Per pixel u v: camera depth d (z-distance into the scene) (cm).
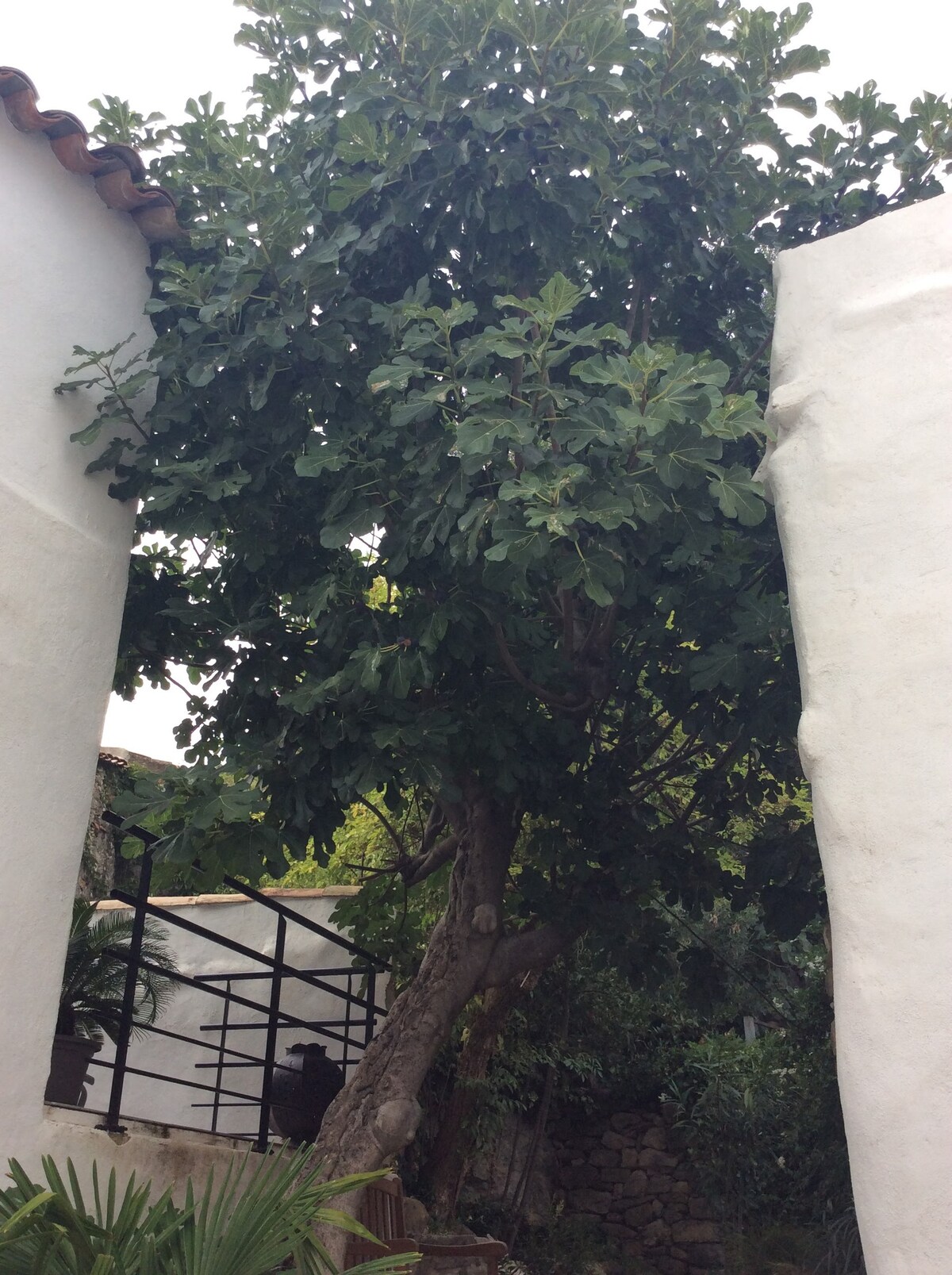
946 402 340
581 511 422
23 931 429
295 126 572
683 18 554
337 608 533
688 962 654
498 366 505
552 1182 1105
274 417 532
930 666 318
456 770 548
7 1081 410
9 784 432
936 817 303
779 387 387
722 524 544
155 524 554
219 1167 518
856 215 589
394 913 804
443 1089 841
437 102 512
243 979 791
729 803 650
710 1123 1041
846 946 310
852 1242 887
